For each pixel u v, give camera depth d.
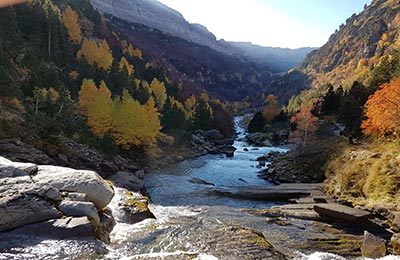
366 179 19.53
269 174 35.81
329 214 15.61
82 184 10.16
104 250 8.20
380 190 17.44
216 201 22.92
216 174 37.03
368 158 22.14
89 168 28.02
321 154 34.28
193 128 71.25
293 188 25.34
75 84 51.03
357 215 14.49
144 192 25.25
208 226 11.46
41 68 51.19
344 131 53.03
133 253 8.66
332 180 24.97
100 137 37.50
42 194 9.10
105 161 30.59
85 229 8.51
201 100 112.94
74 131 33.81
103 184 10.75
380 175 18.31
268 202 23.08
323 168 30.34
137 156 41.16
